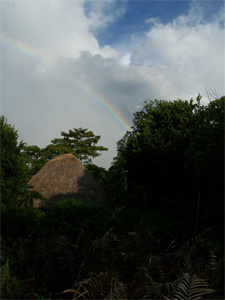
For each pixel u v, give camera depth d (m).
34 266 3.81
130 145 13.81
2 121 10.26
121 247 3.91
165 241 5.23
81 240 4.64
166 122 11.88
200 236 4.11
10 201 6.66
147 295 2.39
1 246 4.29
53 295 3.14
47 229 5.21
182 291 2.46
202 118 10.55
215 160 4.94
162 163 10.88
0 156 9.48
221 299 2.30
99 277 2.94
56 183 13.27
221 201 4.76
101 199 13.34
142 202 11.45
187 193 9.94
